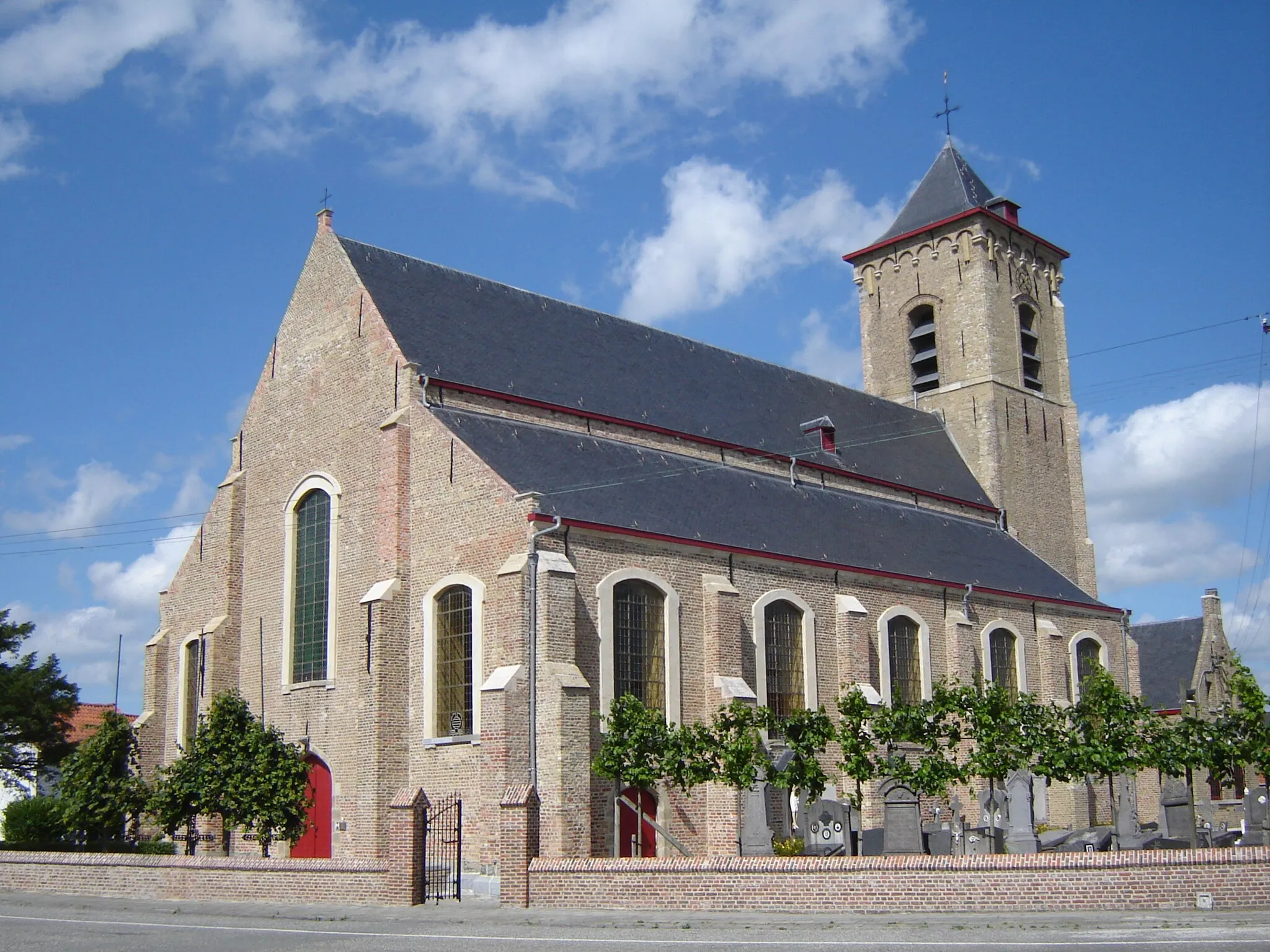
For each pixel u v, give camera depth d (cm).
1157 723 2628
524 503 2781
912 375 5209
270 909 2377
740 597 3194
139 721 3716
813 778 2705
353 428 3281
